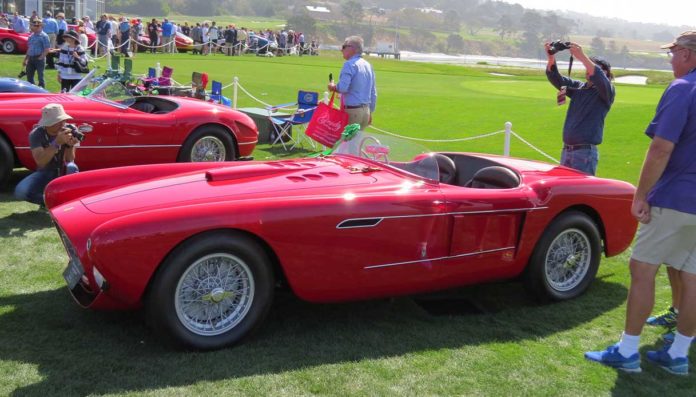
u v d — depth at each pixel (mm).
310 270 4004
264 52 41000
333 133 8891
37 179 6270
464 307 4848
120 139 7762
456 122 15016
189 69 24734
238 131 8727
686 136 3654
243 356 3803
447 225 4391
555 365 3914
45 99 7828
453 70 43875
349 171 4691
